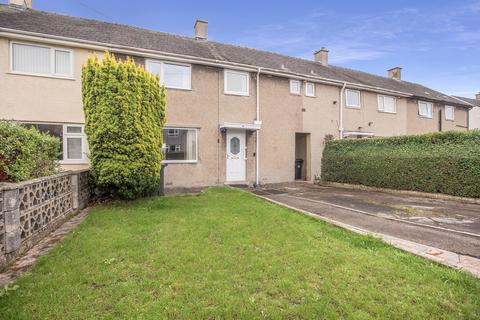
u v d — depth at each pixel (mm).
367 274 3766
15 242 4125
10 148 4961
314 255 4352
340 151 13648
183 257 4230
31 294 3139
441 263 4164
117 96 7605
